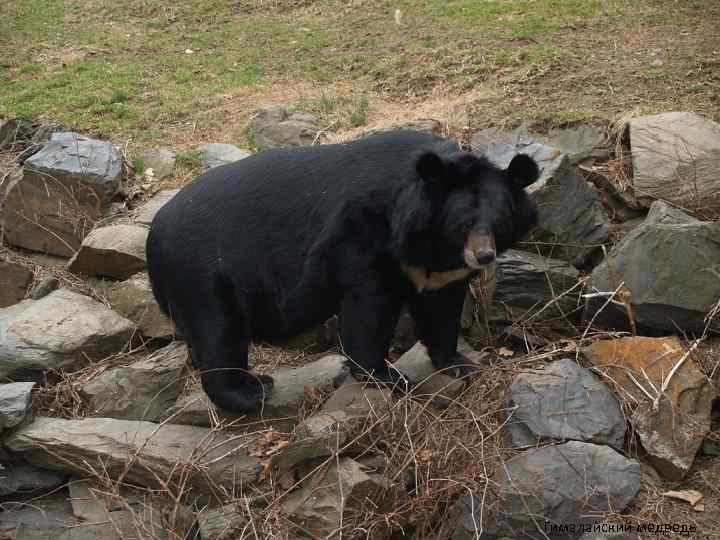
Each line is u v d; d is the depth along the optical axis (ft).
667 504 16.58
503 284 18.98
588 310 18.89
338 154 16.96
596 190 20.39
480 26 27.55
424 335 18.06
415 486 16.79
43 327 19.30
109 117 25.40
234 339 17.30
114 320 19.63
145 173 23.08
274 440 17.30
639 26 25.99
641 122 20.71
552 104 22.57
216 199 17.26
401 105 24.32
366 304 16.76
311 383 18.03
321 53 28.30
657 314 18.44
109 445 17.53
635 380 17.60
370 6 31.60
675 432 17.13
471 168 16.16
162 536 16.81
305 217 16.90
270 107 24.08
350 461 16.66
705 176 19.81
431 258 16.39
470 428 17.29
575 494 16.31
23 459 17.87
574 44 25.27
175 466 16.84
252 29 31.37
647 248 18.56
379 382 17.20
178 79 27.35
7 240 22.17
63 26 33.27
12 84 27.78
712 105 22.00
